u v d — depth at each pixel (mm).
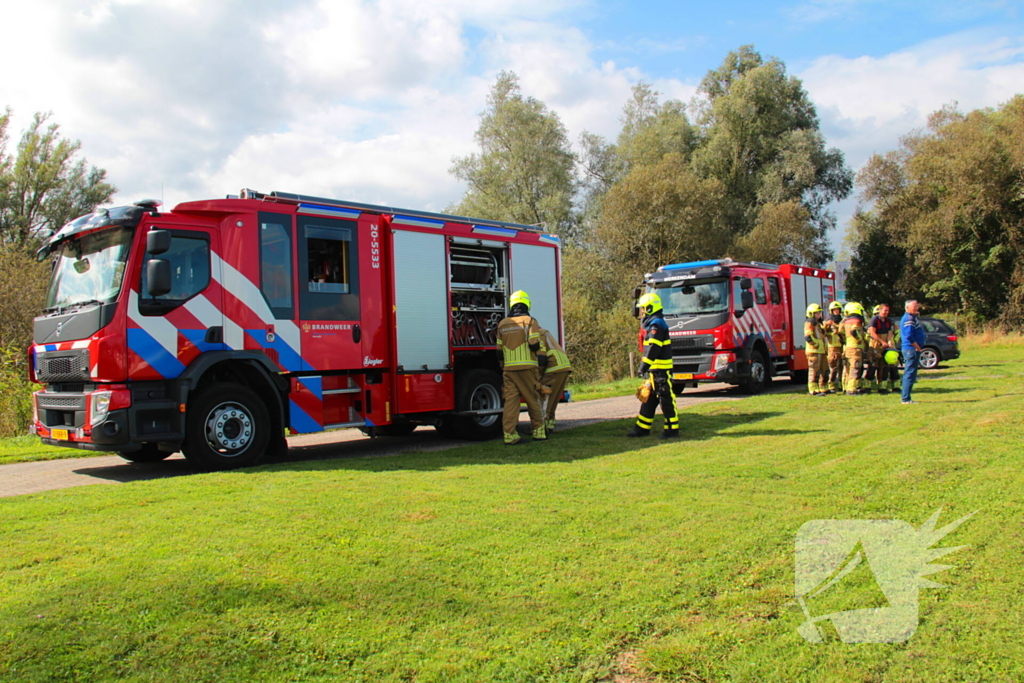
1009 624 3393
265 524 5160
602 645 3287
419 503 5820
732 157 45812
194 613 3572
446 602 3756
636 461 7887
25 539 4801
